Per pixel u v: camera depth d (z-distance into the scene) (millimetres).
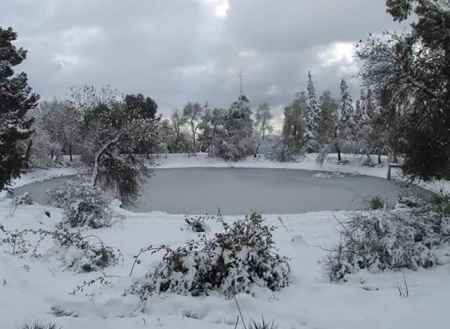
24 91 19766
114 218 15055
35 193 36312
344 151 70562
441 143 12172
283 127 81000
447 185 19141
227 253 5906
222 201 31891
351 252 7230
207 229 12555
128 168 26594
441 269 6789
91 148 26047
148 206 29234
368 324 4418
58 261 7703
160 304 5133
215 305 5059
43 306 5035
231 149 77875
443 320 4414
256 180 50531
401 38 12453
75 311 4957
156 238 11078
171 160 79375
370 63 12641
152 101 41031
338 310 4887
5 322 4266
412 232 7438
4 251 8141
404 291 5617
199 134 88000
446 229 8648
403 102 12766
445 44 11430
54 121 62750
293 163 73938
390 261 6973
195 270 5750
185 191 38719
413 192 17297
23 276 6395
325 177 54312
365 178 52625
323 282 6477
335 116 70000
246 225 6805
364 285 6129
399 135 13258
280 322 4543
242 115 81562
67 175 55188
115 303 5137
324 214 15680
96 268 7359
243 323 4367
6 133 17891
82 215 13453
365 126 60812
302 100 81062
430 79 11945
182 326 4371
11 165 18156
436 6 11531
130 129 25594
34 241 9883
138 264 7695
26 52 19953
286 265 6754
